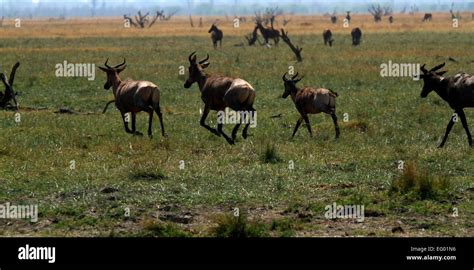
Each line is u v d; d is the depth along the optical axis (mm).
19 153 41125
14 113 58156
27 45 159750
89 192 33375
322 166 38344
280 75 88688
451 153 40719
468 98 42500
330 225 29094
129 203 31750
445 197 32250
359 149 42406
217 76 45969
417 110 57469
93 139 46031
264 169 37562
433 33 192125
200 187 34312
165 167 38062
